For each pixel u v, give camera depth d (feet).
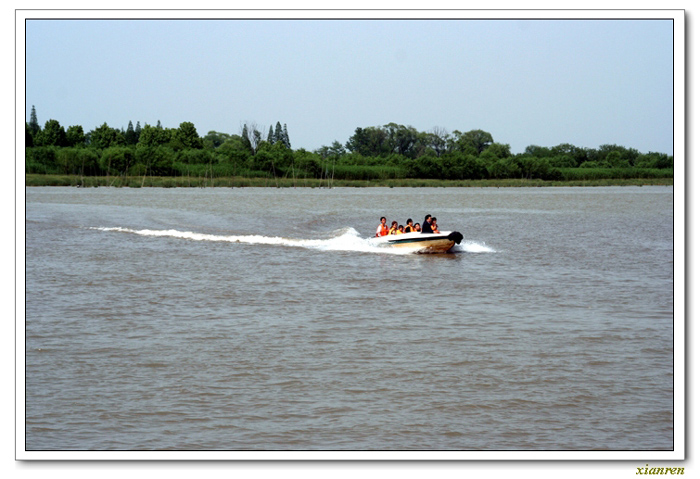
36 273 151.43
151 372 84.84
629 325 106.93
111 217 287.48
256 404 75.72
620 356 91.40
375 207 410.52
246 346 95.09
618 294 131.23
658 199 517.14
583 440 68.33
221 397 77.51
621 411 74.49
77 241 209.87
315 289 135.64
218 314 113.60
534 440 68.28
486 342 97.45
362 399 77.10
